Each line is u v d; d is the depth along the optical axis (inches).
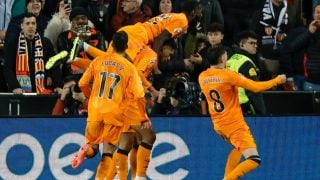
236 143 1067.3
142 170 1067.3
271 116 1157.7
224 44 1364.4
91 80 1062.4
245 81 1063.0
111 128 1047.6
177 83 1157.7
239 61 1155.3
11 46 1192.8
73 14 1207.6
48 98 1139.9
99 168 1062.4
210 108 1082.7
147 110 1173.1
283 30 1358.3
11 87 1184.8
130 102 1050.7
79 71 1205.1
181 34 1152.2
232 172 1066.7
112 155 1064.8
